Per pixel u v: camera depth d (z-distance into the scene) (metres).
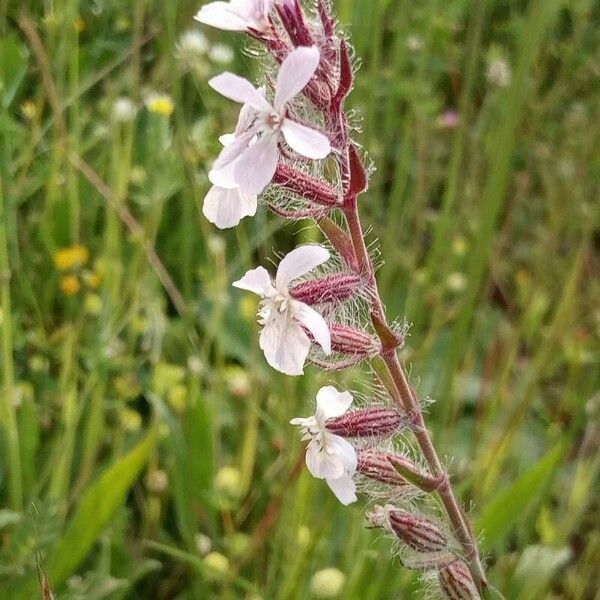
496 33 0.22
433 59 0.20
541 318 0.17
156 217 0.14
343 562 0.13
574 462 0.15
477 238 0.14
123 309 0.15
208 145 0.16
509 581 0.13
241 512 0.13
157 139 0.14
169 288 0.14
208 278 0.15
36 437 0.13
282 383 0.14
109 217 0.14
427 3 0.20
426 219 0.18
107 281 0.14
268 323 0.08
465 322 0.14
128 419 0.14
